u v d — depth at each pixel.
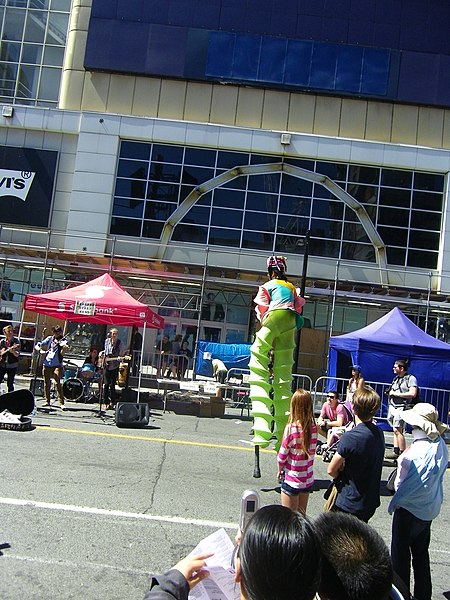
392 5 25.77
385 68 25.48
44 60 26.66
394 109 25.61
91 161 24.70
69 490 6.55
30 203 24.84
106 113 24.98
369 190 24.94
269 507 1.63
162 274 22.44
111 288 14.41
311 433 5.73
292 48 25.62
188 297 24.75
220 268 21.89
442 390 13.91
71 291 14.17
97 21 25.70
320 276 24.36
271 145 24.78
